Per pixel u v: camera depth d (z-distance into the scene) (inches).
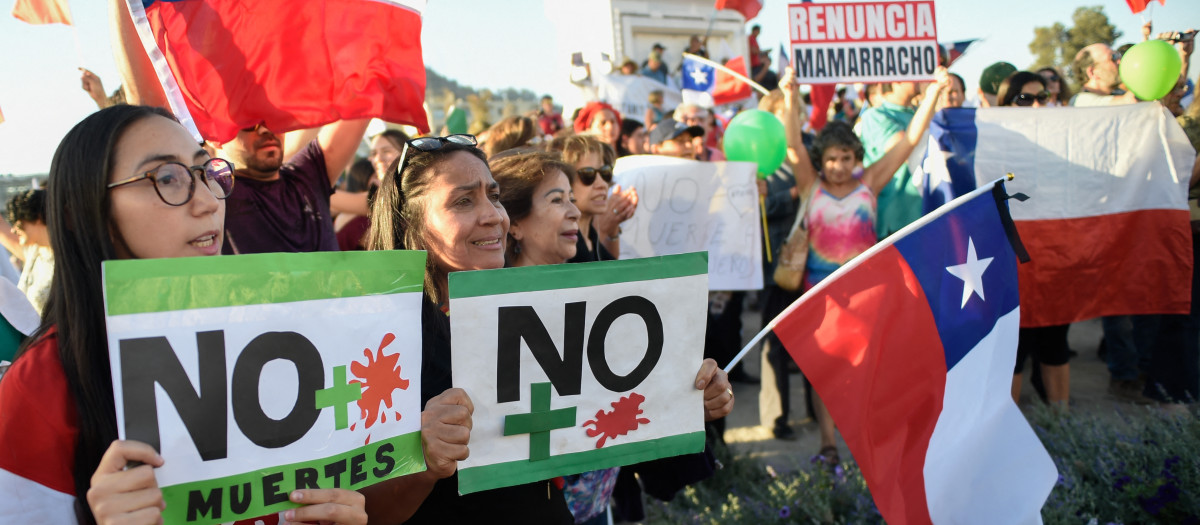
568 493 89.0
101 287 52.9
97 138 52.8
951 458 99.3
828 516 140.1
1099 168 177.2
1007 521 99.3
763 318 210.1
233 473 53.3
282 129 109.3
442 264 77.8
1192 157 175.6
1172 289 176.4
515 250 101.6
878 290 98.1
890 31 185.3
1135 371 218.5
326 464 57.0
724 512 147.9
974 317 103.0
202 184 56.1
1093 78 228.7
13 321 72.2
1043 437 161.5
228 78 106.0
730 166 183.3
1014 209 177.9
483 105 863.1
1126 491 133.1
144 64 101.9
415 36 117.2
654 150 198.8
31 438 49.3
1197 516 126.0
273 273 55.4
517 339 68.2
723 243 183.6
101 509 46.9
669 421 74.7
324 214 130.1
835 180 177.0
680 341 75.2
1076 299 179.0
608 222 157.3
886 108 221.8
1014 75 205.9
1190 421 146.4
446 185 76.4
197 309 52.4
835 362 96.2
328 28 111.3
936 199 180.5
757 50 544.4
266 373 54.8
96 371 52.4
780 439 203.6
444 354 76.2
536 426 69.0
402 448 61.4
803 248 183.8
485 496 72.5
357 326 59.1
